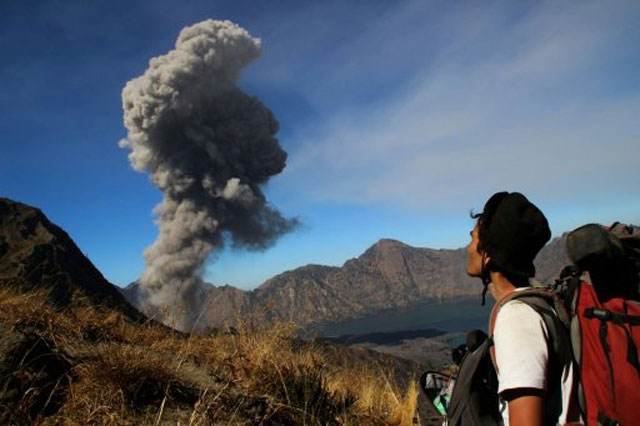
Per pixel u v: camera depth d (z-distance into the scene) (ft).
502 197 6.07
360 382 19.69
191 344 18.62
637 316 4.98
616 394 4.86
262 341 19.21
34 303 16.70
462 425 5.62
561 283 5.98
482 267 6.26
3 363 12.27
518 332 5.18
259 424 13.02
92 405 11.84
